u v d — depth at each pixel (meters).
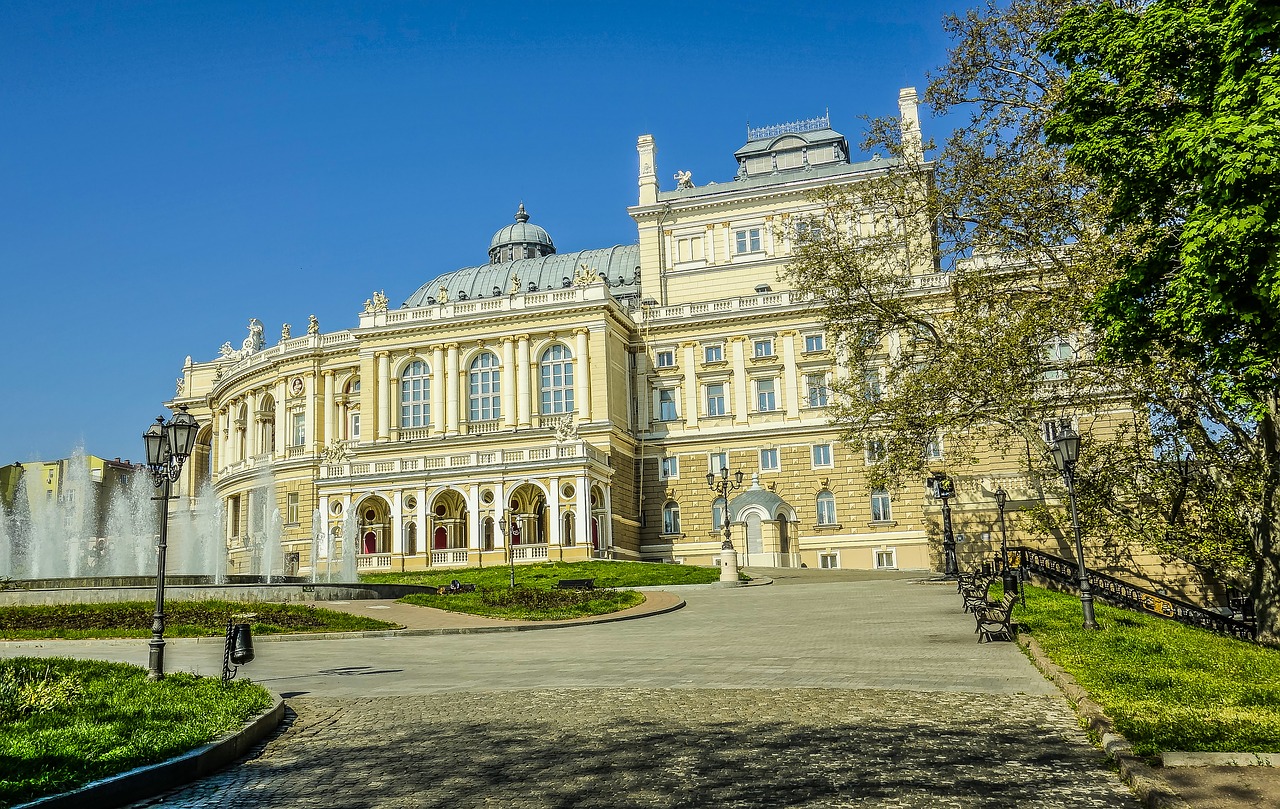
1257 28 16.31
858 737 13.10
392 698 17.95
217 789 11.72
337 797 11.23
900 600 37.16
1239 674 17.25
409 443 78.94
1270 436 25.28
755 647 24.62
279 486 84.25
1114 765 11.31
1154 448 35.12
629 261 94.12
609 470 72.44
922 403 40.09
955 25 35.44
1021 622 24.66
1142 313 19.61
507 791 11.16
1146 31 19.53
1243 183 15.33
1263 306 15.94
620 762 12.22
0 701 15.33
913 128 79.88
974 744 12.59
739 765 11.87
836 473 75.50
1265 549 27.89
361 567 69.38
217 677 18.81
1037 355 36.09
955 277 39.53
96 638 30.14
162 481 19.77
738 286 82.62
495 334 79.31
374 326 81.56
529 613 37.19
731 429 78.25
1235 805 9.09
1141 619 28.48
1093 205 31.20
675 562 76.81
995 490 64.56
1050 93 32.59
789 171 87.81
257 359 90.25
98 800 10.88
